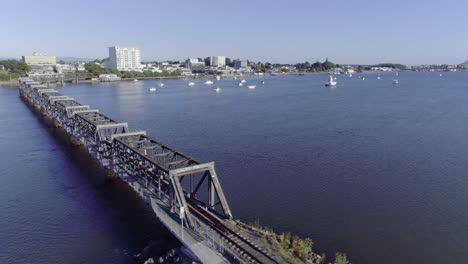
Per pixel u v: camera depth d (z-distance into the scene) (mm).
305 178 52062
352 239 35469
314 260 30656
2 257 32812
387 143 71625
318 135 79625
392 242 35062
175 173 32406
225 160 60969
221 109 125812
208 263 26031
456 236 36156
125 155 44500
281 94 181750
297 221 38938
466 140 73375
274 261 26672
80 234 36625
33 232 37156
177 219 32156
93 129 57219
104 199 45031
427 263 31719
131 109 126062
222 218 33469
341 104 136500
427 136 77500
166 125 94312
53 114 89000
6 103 136500
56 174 54312
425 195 45938
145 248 32812
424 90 197000
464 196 45531
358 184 49719
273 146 70000
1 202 44562
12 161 61094
